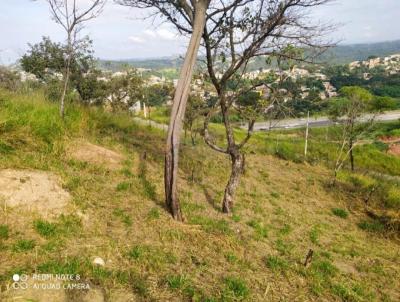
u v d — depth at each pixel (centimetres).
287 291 484
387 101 4119
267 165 1274
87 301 351
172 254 475
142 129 1288
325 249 691
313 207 945
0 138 622
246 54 601
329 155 2059
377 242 817
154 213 566
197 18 525
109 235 480
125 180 677
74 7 880
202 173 923
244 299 426
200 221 610
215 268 479
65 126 815
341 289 528
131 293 379
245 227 669
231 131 673
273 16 572
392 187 1348
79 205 518
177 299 389
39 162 596
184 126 1353
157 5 638
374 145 3728
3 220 432
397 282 620
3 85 1020
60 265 383
